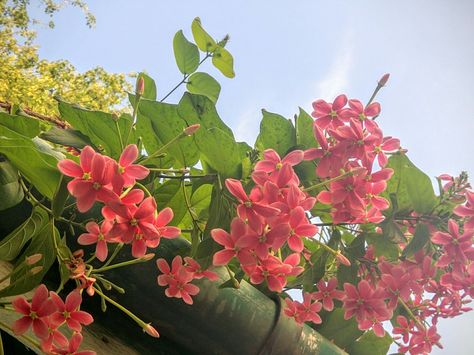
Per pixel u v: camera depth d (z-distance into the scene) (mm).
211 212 301
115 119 298
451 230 364
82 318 234
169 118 324
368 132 341
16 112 345
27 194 266
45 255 251
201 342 337
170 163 348
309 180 362
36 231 271
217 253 277
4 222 303
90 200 221
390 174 331
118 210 224
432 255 396
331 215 382
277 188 275
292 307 356
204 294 323
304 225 274
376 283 399
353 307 368
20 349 232
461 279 368
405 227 424
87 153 223
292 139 368
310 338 381
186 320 326
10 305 257
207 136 299
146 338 336
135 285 314
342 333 447
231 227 274
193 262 304
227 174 305
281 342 352
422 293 416
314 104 349
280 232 269
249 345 343
